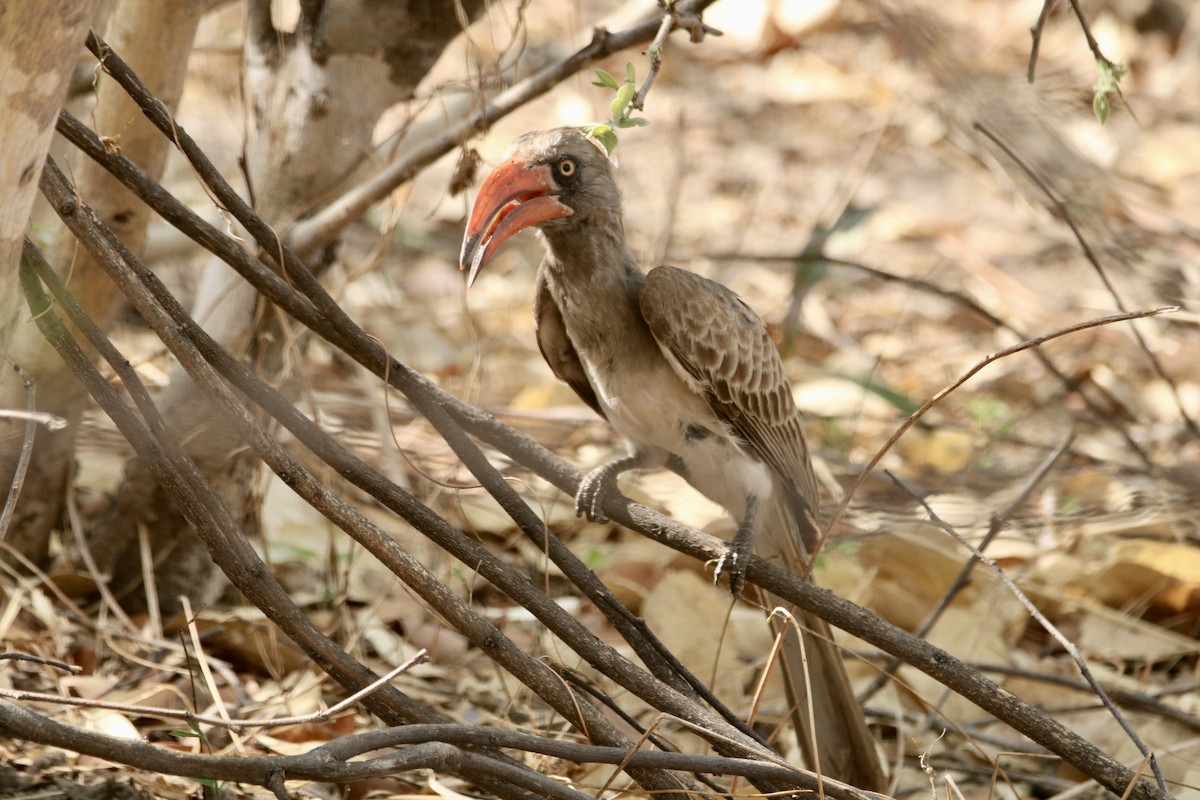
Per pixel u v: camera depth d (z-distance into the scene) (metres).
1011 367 13.53
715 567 7.09
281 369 8.46
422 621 9.04
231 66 14.25
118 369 5.69
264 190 8.12
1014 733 8.43
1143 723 8.36
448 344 13.24
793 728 8.33
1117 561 9.79
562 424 11.62
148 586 8.43
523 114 17.52
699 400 7.59
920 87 16.64
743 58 20.20
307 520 9.78
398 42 7.90
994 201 16.84
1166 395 12.97
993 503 10.78
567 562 6.50
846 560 9.55
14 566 8.50
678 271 7.46
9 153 4.57
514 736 5.58
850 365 13.52
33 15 4.34
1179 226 15.27
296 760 5.08
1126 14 20.03
